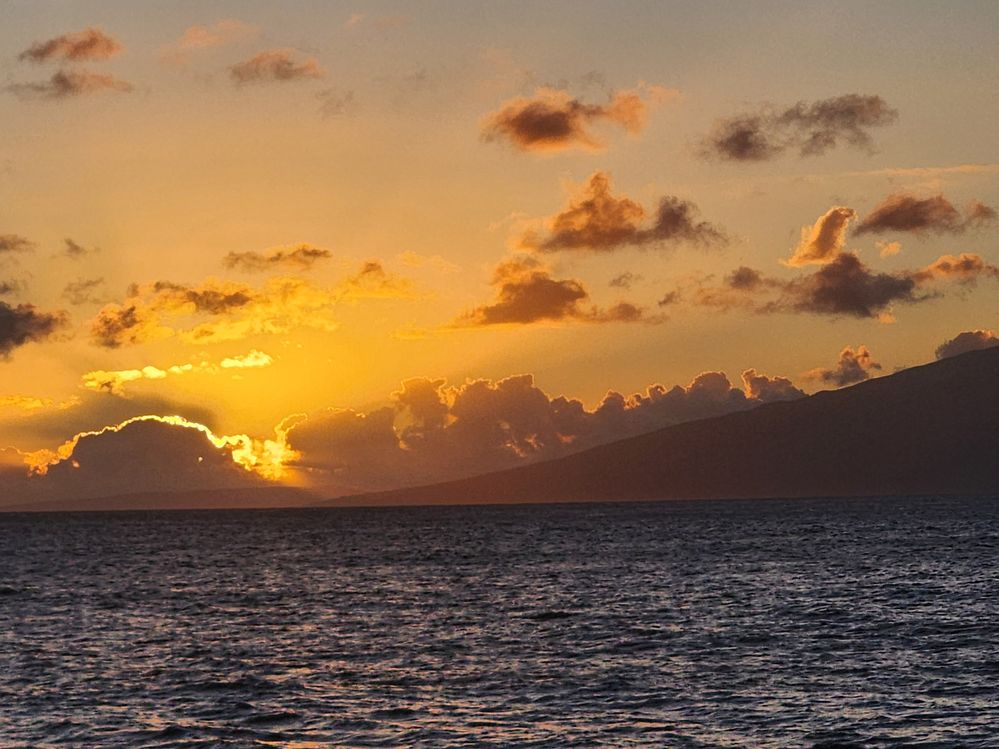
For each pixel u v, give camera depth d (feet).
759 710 135.23
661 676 157.17
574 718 132.77
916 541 453.58
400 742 123.34
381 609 243.19
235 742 124.26
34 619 233.55
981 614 214.69
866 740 121.08
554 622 215.72
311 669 165.89
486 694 146.72
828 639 187.52
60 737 127.03
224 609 248.11
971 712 132.05
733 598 252.62
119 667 168.96
